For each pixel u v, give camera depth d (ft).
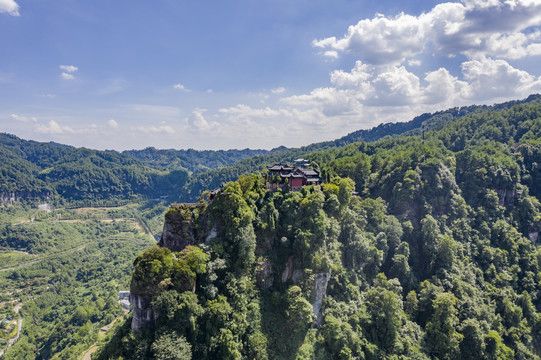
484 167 628.28
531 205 588.09
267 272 331.98
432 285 408.26
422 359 329.93
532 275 492.13
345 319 343.87
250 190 355.97
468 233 520.01
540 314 435.12
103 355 253.24
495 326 403.54
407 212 530.68
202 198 354.33
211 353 263.90
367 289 403.54
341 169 630.33
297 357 303.89
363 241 419.95
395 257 444.55
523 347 391.45
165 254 267.59
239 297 288.30
